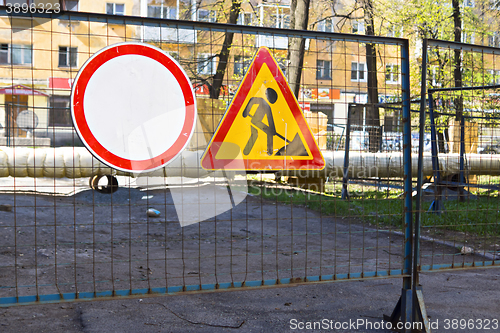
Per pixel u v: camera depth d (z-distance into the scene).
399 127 3.75
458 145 8.70
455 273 4.43
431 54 11.71
